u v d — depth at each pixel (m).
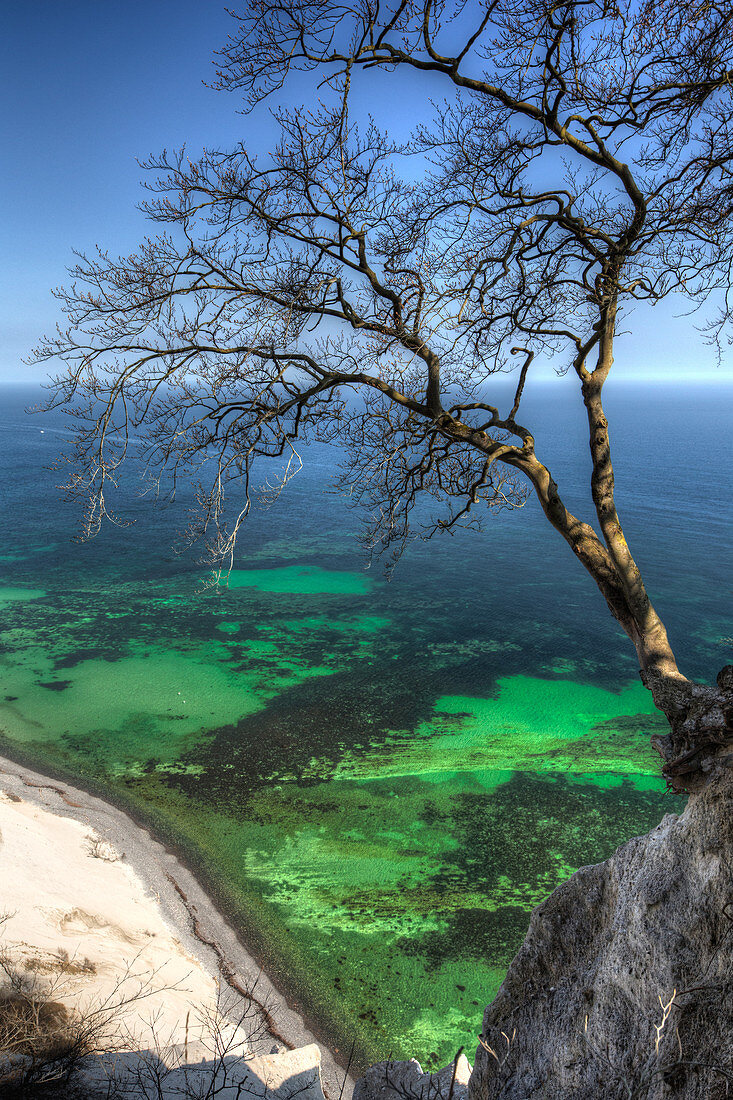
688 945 3.79
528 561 58.69
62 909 15.11
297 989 16.17
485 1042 5.38
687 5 5.87
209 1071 6.72
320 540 64.25
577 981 4.77
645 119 6.31
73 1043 7.11
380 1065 7.71
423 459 8.39
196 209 7.59
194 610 43.41
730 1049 3.22
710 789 4.00
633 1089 3.83
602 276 6.57
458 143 7.67
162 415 7.92
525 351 6.91
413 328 7.54
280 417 7.89
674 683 4.98
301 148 7.38
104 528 65.88
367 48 6.62
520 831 22.42
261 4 6.80
